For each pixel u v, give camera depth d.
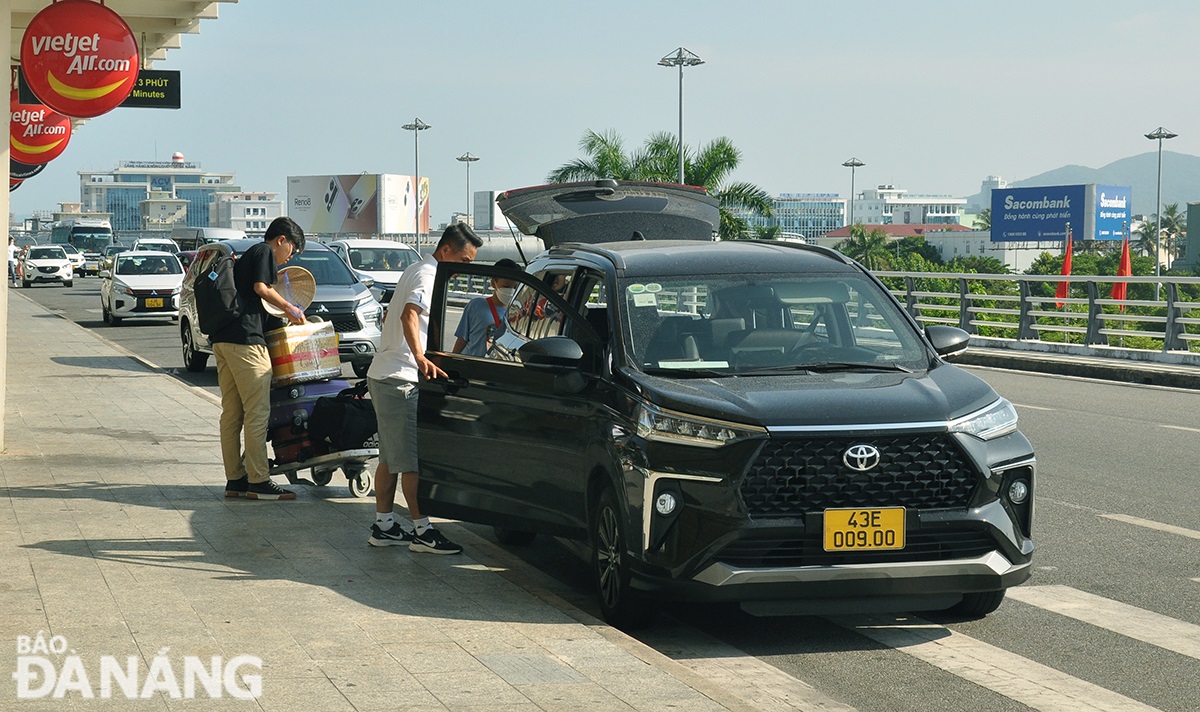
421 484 8.11
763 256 7.77
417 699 5.20
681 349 7.03
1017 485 6.57
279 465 10.23
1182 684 6.00
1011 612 7.23
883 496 6.30
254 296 9.76
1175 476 11.30
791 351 7.17
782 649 6.61
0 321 11.92
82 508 9.33
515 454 7.47
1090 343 23.36
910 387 6.67
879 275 29.72
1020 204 119.12
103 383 18.58
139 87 18.34
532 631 6.25
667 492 6.37
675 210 11.79
